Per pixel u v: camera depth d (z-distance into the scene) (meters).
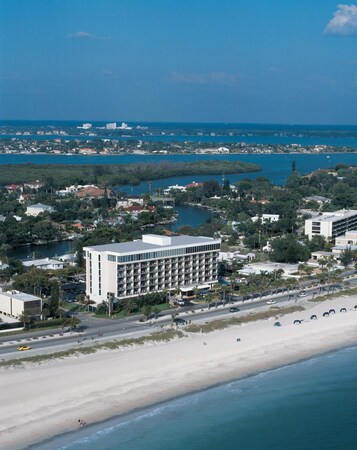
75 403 178.38
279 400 188.38
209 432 168.50
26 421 167.00
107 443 159.25
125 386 191.12
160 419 173.12
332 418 178.62
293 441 165.88
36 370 199.62
